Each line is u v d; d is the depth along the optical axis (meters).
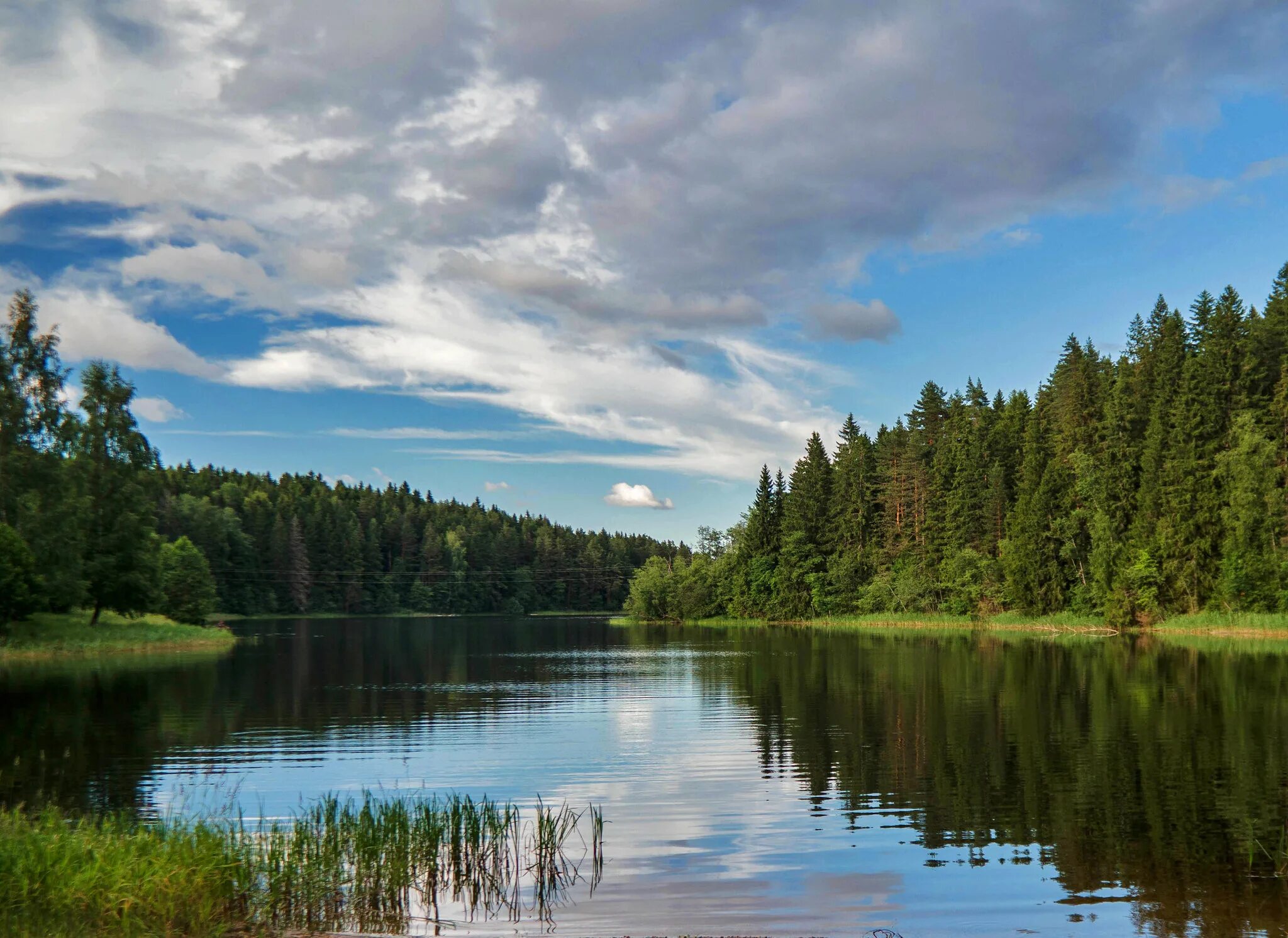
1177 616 72.88
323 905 13.10
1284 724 27.50
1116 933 12.26
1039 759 23.25
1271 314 79.44
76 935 10.70
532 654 69.12
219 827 14.52
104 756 25.44
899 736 27.33
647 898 13.73
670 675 49.31
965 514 98.75
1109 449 83.50
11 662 56.25
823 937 12.29
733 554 134.62
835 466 123.12
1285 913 12.91
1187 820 17.53
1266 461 68.44
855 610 111.88
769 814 18.61
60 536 64.94
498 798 20.25
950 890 13.99
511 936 12.30
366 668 55.91
